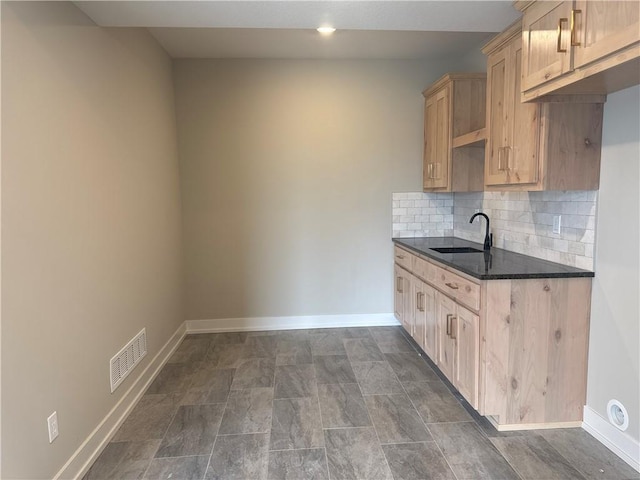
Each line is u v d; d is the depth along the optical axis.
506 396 2.28
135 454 2.14
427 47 3.65
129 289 2.65
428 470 1.99
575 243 2.36
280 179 4.04
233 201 4.02
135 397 2.69
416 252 3.41
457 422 2.41
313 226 4.11
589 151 2.15
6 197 1.52
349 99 4.01
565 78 1.84
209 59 3.87
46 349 1.75
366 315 4.24
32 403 1.65
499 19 2.31
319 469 2.01
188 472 2.00
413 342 3.76
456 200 4.10
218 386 2.92
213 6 2.10
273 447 2.19
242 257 4.08
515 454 2.11
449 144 3.44
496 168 2.60
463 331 2.48
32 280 1.66
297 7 2.13
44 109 1.77
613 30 1.54
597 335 2.21
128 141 2.70
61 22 1.92
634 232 1.96
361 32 3.26
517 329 2.25
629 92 1.95
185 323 4.06
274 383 2.95
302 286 4.16
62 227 1.89
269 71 3.93
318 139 4.02
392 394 2.77
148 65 3.13
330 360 3.36
